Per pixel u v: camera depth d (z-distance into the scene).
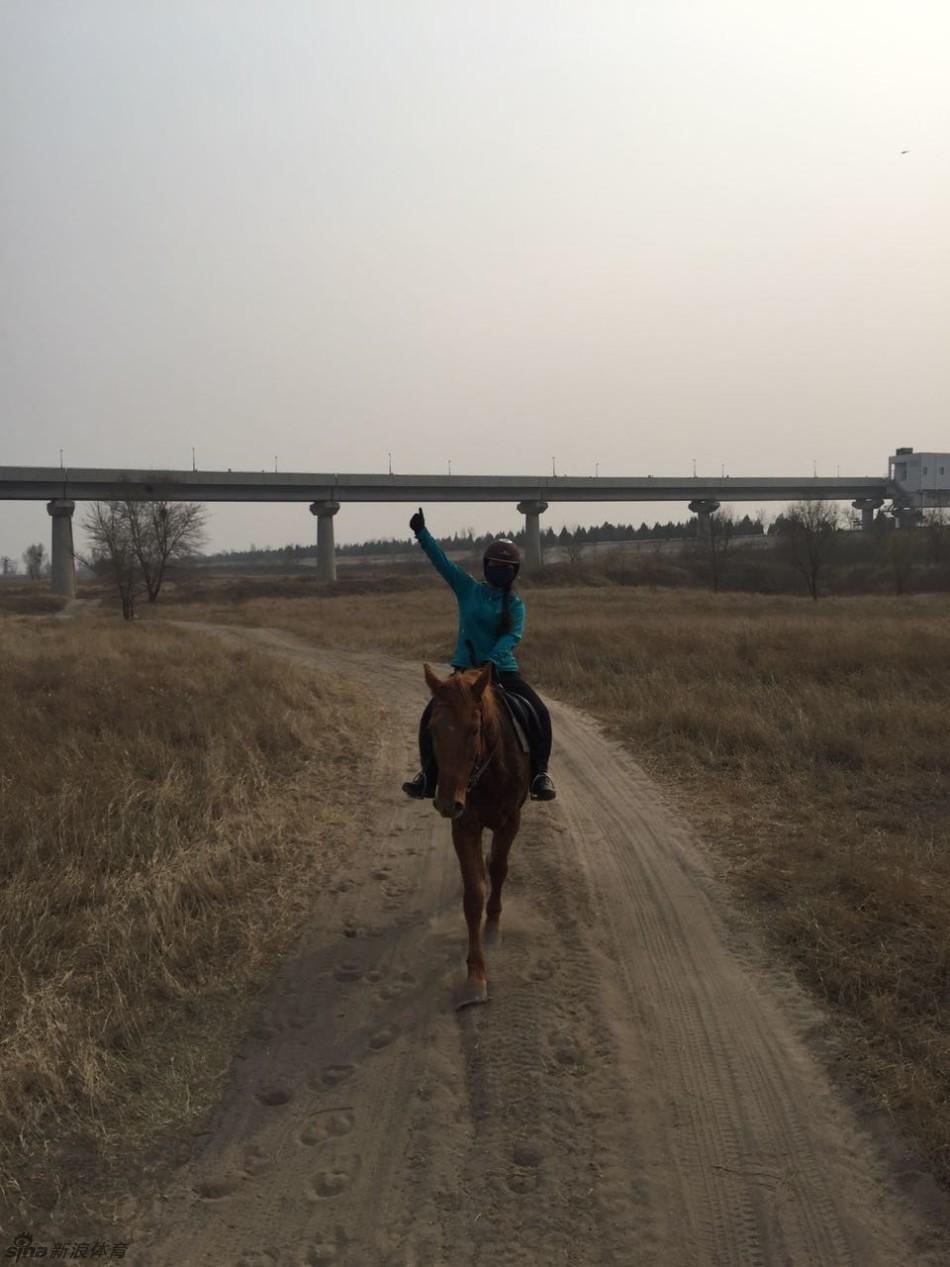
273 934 5.95
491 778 5.20
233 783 9.12
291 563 150.25
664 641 18.52
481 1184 3.65
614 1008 4.94
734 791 8.91
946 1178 3.52
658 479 84.88
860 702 11.77
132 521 51.56
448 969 5.45
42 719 11.19
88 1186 3.66
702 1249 3.27
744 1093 4.16
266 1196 3.62
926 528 64.75
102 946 5.52
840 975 5.03
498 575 5.99
